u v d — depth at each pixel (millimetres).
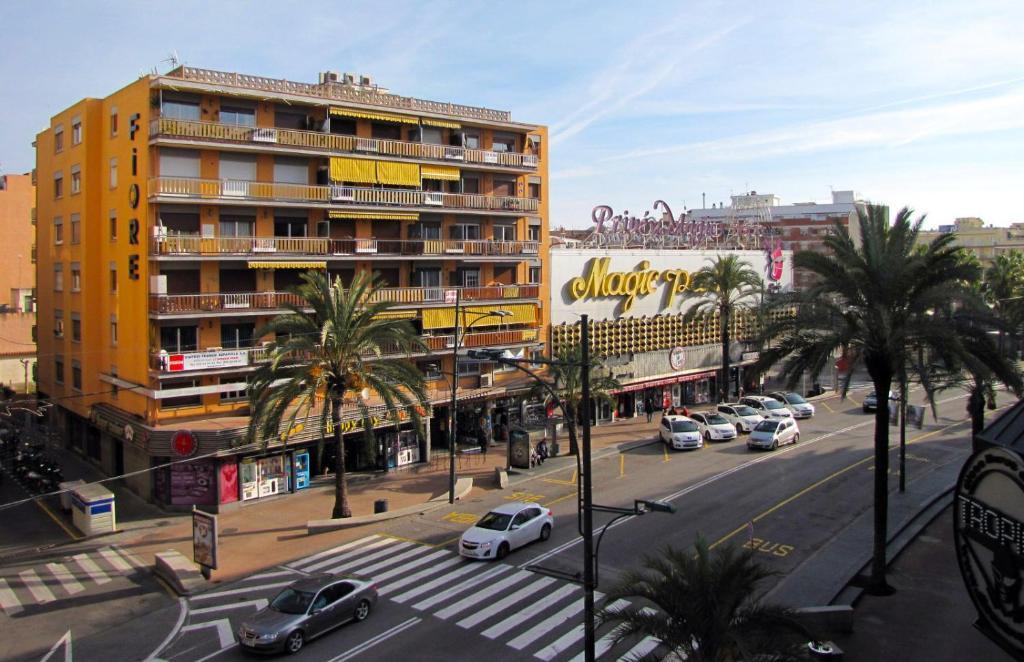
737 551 27828
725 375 61094
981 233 146125
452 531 31938
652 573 25719
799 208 120062
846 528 30703
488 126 49344
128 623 23672
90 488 34031
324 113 41938
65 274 46000
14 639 22688
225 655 21000
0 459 45969
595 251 56312
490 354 22312
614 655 20125
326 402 33281
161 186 35781
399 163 44219
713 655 15766
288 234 41125
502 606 23625
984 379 24562
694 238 69000
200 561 26984
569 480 40156
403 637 21641
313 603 21625
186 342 37469
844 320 24828
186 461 33125
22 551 30922
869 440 48781
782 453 45219
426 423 44875
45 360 50688
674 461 43906
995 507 15703
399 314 44500
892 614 22875
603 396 46906
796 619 16109
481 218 49656
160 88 36406
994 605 15758
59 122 45750
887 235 25156
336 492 34156
